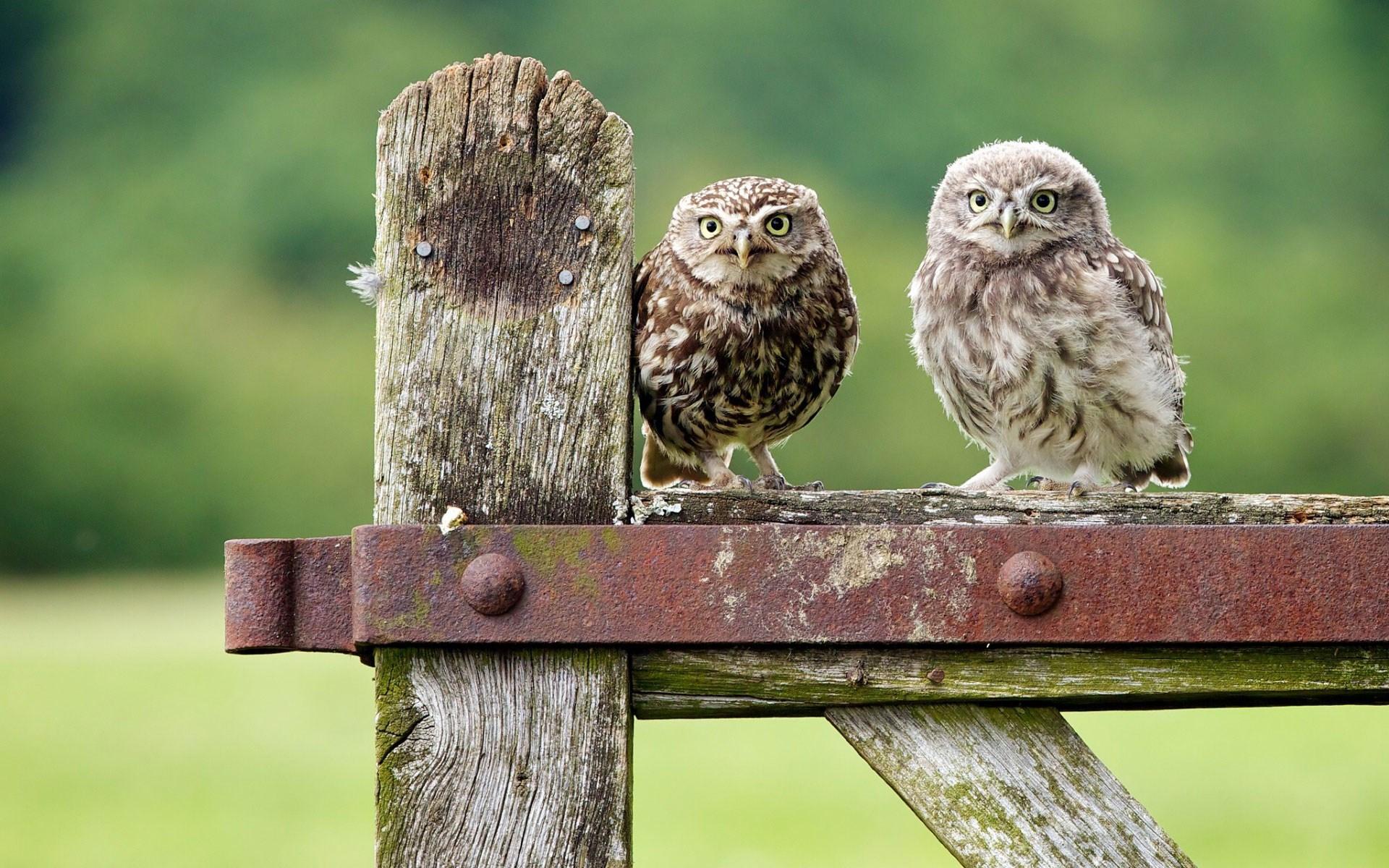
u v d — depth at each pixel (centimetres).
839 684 474
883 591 466
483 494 482
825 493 492
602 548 463
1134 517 492
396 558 461
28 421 5191
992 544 467
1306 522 493
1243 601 467
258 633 465
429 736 466
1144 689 474
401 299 484
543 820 466
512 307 484
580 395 484
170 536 5159
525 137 485
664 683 473
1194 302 4469
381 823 465
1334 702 495
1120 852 471
